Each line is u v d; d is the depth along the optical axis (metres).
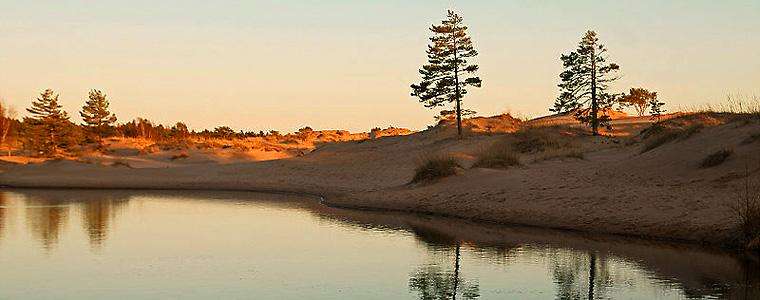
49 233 28.20
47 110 97.56
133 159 87.81
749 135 30.97
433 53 67.62
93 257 22.16
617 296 16.19
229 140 115.25
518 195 33.00
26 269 20.09
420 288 17.36
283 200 47.09
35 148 97.00
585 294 16.45
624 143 51.31
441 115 68.44
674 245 22.45
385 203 38.47
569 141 56.91
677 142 35.47
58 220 33.41
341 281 18.28
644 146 41.53
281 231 28.64
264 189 57.00
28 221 32.91
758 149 29.00
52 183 64.38
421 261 21.08
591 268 19.42
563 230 26.78
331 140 122.12
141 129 125.56
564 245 23.41
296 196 51.12
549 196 31.55
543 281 17.97
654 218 25.09
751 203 22.78
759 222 20.89
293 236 27.00
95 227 30.41
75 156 92.06
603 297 16.11
